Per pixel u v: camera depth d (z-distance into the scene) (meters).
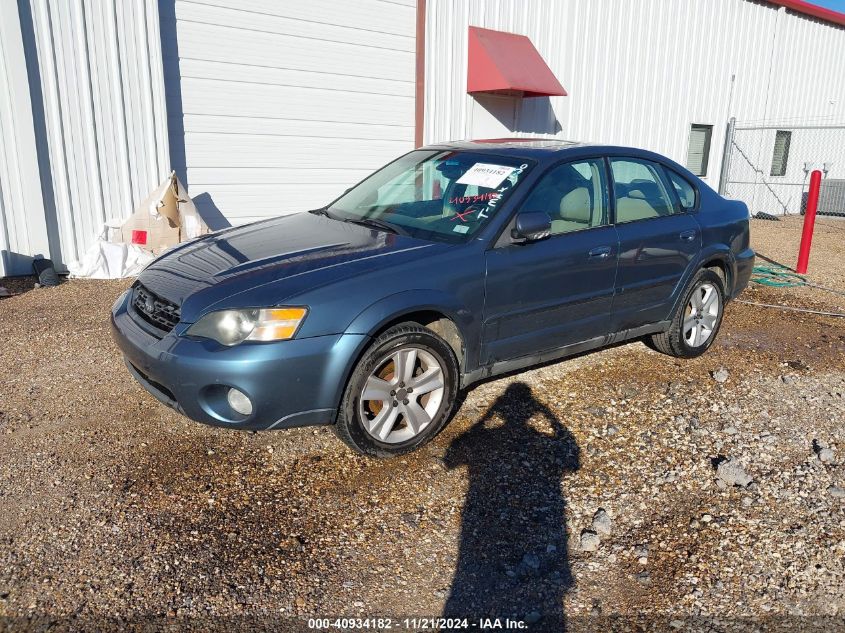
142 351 3.50
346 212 4.74
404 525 3.23
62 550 2.95
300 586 2.82
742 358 5.58
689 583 2.94
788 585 2.93
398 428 3.78
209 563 2.91
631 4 12.83
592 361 5.32
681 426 4.28
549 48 11.70
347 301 3.44
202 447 3.82
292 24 8.56
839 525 3.34
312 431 4.05
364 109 9.48
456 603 2.79
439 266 3.77
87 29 7.00
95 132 7.23
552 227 4.33
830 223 15.55
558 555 3.09
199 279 3.64
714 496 3.56
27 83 6.73
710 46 14.65
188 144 8.10
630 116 13.52
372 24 9.27
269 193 8.88
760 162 16.66
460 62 10.41
